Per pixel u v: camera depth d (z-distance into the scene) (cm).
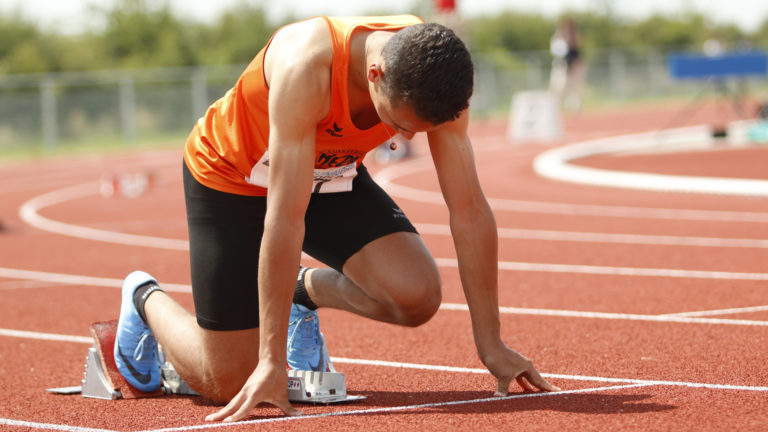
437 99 405
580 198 1689
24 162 3362
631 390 523
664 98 5175
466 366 615
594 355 627
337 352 672
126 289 553
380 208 530
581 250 1143
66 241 1386
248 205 518
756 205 1502
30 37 5081
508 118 4547
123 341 551
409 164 2498
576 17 6619
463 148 505
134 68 5050
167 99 3747
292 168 452
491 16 6406
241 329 509
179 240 1352
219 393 521
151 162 3064
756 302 799
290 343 553
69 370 647
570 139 3139
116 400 550
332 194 532
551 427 446
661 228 1299
